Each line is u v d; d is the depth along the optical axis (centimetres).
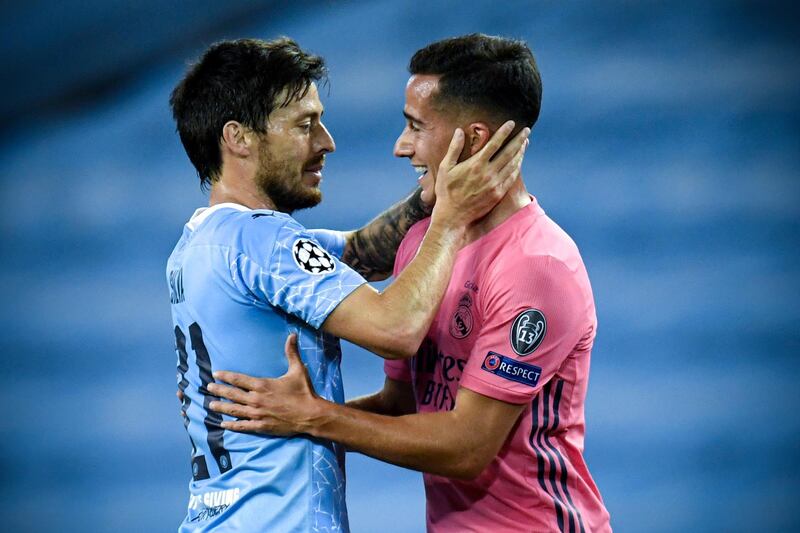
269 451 862
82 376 2217
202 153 922
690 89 2453
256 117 894
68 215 2497
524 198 927
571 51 2506
